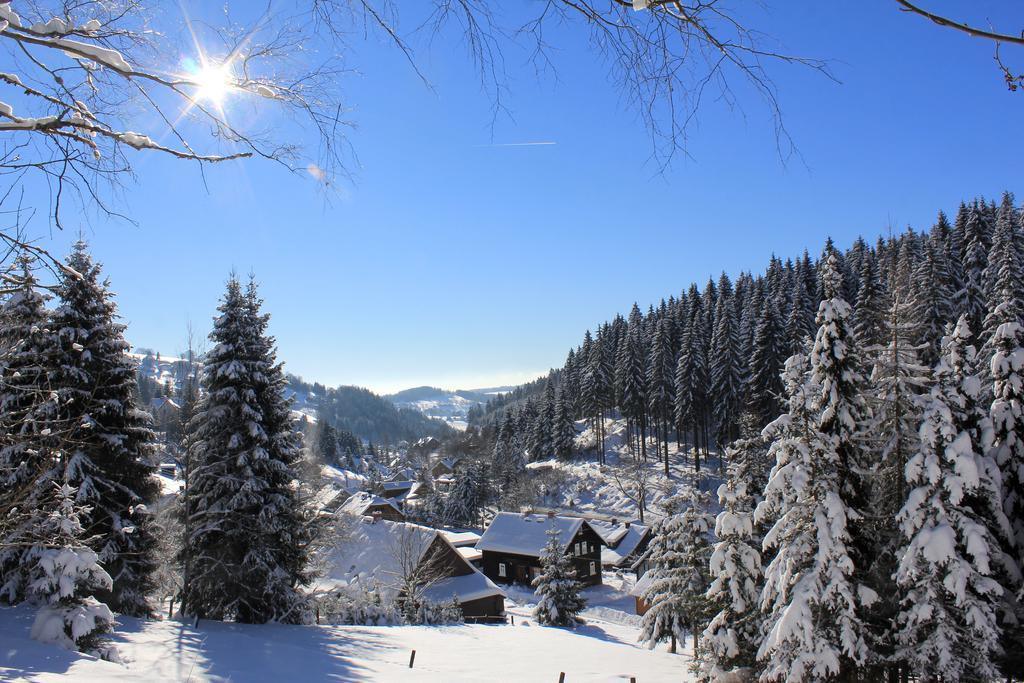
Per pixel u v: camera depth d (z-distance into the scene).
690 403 66.00
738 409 60.56
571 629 35.16
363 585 34.06
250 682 13.58
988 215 54.44
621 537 57.03
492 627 31.22
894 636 14.73
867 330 28.47
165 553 23.31
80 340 18.53
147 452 20.95
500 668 20.69
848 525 15.30
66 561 13.41
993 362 16.58
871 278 43.72
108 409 19.33
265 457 22.86
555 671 20.97
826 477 14.93
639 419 76.69
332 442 141.50
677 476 68.56
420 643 23.81
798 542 14.77
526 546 50.47
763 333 52.47
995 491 14.32
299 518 25.08
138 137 2.94
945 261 45.44
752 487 20.55
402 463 135.88
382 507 69.19
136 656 14.88
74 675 9.96
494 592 37.53
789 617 14.03
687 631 28.69
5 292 3.85
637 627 38.56
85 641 13.51
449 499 81.38
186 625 20.55
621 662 23.70
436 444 155.75
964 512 14.35
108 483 19.14
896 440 15.73
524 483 79.38
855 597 14.69
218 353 23.53
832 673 13.57
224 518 22.56
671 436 83.38
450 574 38.81
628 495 67.81
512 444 101.12
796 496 15.45
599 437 82.00
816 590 14.20
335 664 17.30
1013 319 16.55
